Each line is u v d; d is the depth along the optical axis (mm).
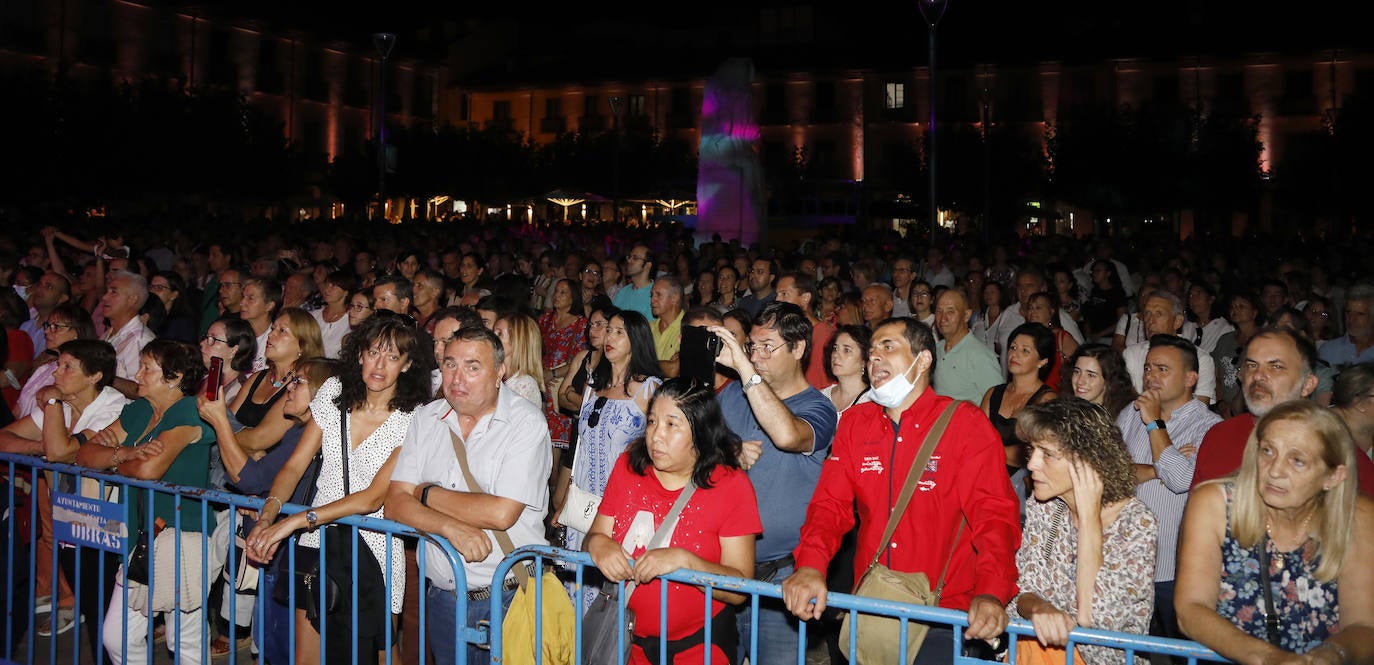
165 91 37688
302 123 53438
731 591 3742
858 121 56719
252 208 44062
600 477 5707
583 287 11211
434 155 47500
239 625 5633
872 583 3852
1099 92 53188
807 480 4746
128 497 4938
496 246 21594
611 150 50781
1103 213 42750
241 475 4988
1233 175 41594
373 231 24297
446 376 4363
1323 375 6734
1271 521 3314
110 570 5441
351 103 55781
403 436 4746
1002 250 16734
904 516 4113
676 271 14852
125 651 5004
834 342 5480
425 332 5652
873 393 4168
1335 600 3221
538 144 54250
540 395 6215
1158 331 7469
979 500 3986
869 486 4227
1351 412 4441
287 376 5895
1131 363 6160
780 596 3621
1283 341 4434
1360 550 3182
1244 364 4535
